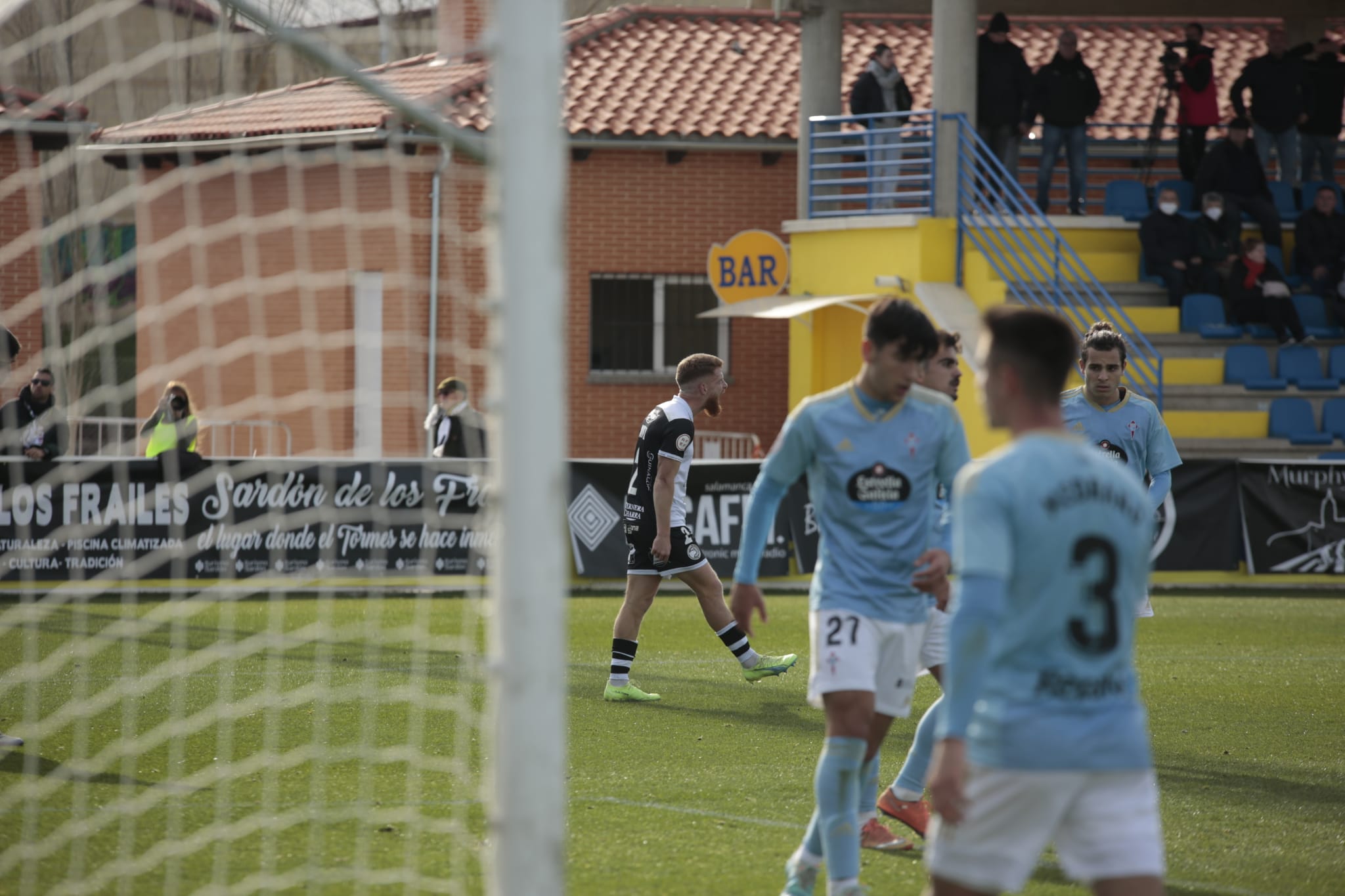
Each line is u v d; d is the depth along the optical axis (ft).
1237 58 286.25
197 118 198.08
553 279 37.68
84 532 152.05
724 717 92.43
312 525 158.10
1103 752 35.70
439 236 209.97
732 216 241.96
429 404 211.41
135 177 205.57
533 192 37.45
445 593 159.63
